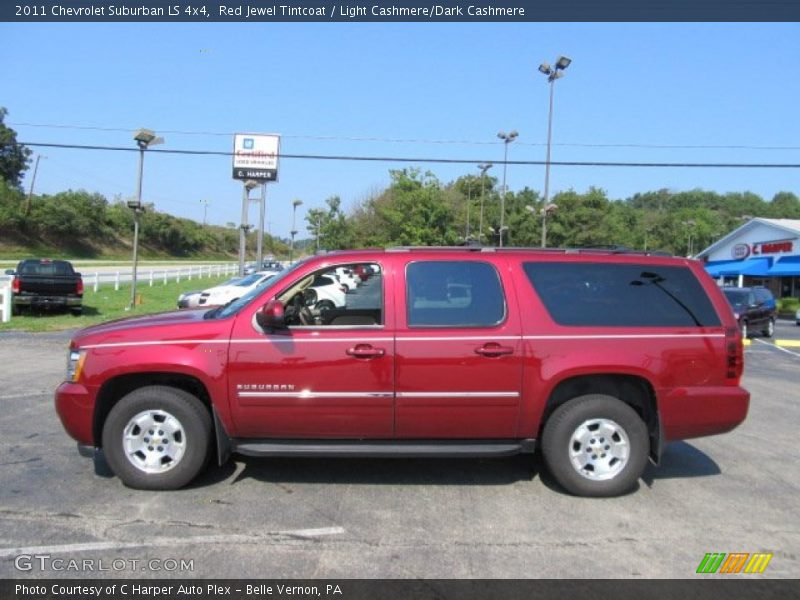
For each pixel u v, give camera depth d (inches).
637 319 199.2
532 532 171.0
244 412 192.7
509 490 203.2
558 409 198.1
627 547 162.7
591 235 2783.0
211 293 690.2
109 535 164.4
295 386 191.2
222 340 192.2
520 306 196.2
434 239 1984.5
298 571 147.3
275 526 171.8
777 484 213.9
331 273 199.8
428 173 2034.9
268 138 1462.8
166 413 195.2
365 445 196.9
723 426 200.7
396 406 192.5
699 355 198.5
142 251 3558.1
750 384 422.6
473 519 179.2
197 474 199.9
